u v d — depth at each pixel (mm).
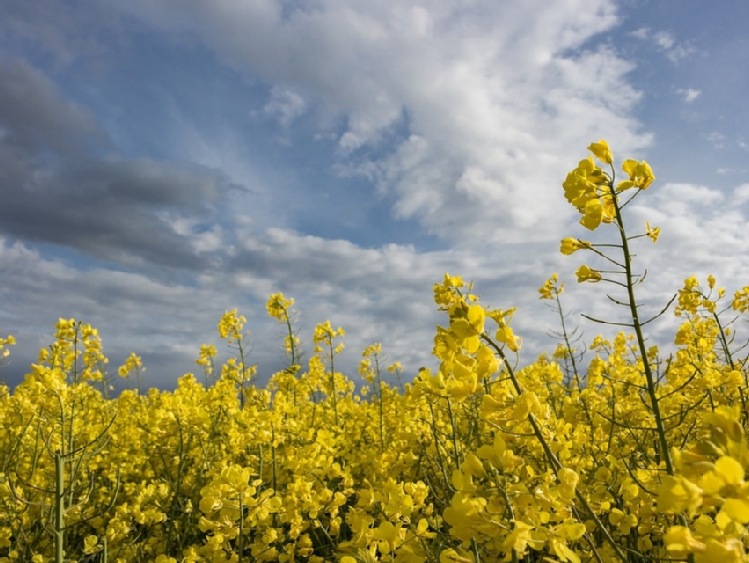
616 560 2709
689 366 4281
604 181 2393
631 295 2391
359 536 2279
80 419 5957
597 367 5898
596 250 2443
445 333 1916
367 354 8203
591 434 4207
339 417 7449
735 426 1077
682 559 1646
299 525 3670
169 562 3209
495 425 1882
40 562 4383
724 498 1004
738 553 1005
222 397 6547
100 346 6270
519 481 2027
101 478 6297
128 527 5000
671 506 1036
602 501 3168
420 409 4414
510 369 1919
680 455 1111
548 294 6633
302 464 4199
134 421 7266
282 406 5520
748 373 4137
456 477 1705
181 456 5418
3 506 4875
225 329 7121
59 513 3111
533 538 1604
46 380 3889
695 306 4719
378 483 4539
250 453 5871
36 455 4809
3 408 5891
